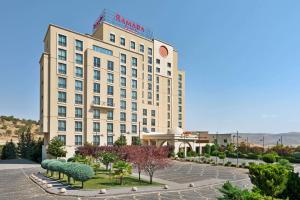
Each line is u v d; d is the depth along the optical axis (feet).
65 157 189.16
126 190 86.07
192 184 96.99
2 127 499.10
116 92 234.38
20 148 300.81
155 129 279.28
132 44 265.34
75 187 89.76
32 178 115.65
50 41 199.72
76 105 208.85
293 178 53.06
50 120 194.39
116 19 255.09
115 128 231.30
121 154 127.44
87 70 215.31
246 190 37.37
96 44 226.38
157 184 100.22
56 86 199.62
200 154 246.88
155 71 287.89
